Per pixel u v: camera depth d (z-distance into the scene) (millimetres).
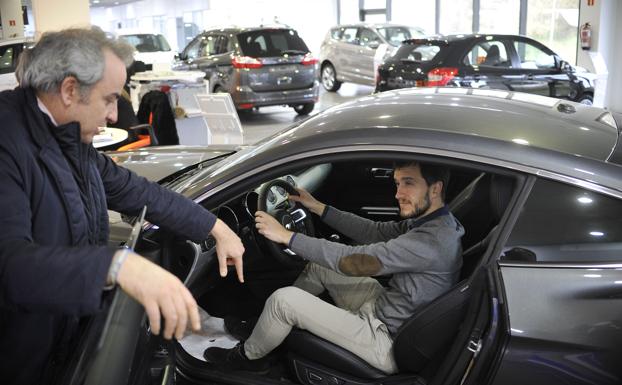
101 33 1410
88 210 1512
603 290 1749
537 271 1795
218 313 2949
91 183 1544
